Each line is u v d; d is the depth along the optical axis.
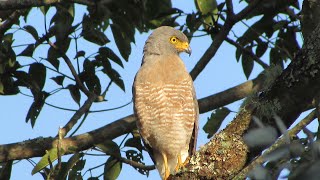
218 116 10.44
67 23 11.65
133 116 11.20
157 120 10.83
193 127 11.08
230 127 7.12
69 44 11.50
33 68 11.34
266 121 6.75
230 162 7.04
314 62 6.43
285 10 11.82
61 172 9.30
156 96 10.80
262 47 12.05
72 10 11.75
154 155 11.36
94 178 10.50
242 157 7.02
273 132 4.91
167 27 11.82
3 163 11.27
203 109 11.29
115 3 11.85
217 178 7.10
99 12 11.54
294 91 6.59
